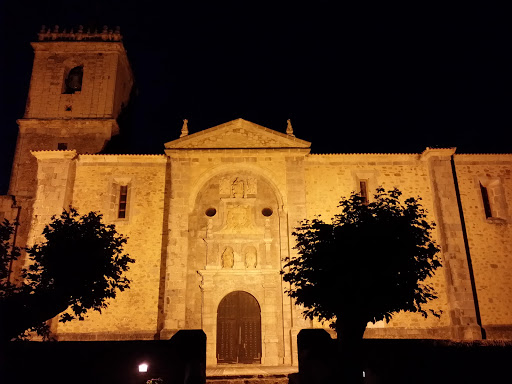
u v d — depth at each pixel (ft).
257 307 68.69
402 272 44.42
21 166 89.04
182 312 66.28
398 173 75.25
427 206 73.61
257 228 71.31
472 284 69.56
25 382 42.75
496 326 67.41
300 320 66.54
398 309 44.73
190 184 72.74
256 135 75.20
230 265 69.46
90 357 45.73
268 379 53.11
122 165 75.46
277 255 70.18
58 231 49.93
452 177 73.51
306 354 46.96
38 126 91.50
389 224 45.75
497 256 71.15
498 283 69.82
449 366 34.99
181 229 70.08
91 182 74.54
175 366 45.78
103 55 97.45
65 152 73.56
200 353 46.39
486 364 33.73
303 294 46.68
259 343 67.21
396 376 39.06
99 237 53.11
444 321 67.87
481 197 74.02
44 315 45.29
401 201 73.67
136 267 70.13
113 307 68.28
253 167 73.92
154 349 47.09
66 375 44.39
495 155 75.87
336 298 44.62
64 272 47.24
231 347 66.85
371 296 43.68
